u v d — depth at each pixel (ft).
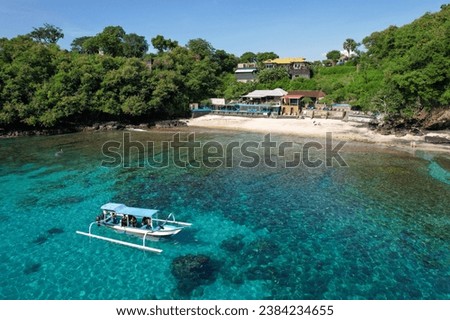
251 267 70.49
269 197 109.19
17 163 151.53
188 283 65.05
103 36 384.47
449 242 79.00
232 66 481.05
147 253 75.61
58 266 70.64
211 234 84.53
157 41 460.55
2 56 260.42
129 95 285.84
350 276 67.00
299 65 417.90
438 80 176.65
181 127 277.03
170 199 107.76
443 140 182.39
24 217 94.17
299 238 82.33
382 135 206.49
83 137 227.61
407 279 65.67
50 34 424.87
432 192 110.42
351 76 360.48
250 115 304.91
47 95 246.88
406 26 290.35
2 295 61.41
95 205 102.68
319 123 257.34
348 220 91.40
